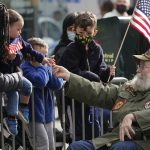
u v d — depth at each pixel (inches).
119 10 775.7
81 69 547.2
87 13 544.7
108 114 574.9
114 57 631.2
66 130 561.3
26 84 488.1
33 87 522.9
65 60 541.3
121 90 490.6
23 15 1289.4
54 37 1574.8
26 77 517.3
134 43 623.8
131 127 456.4
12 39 497.4
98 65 557.0
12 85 479.8
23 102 509.7
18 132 533.6
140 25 538.9
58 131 563.5
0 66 492.4
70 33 578.2
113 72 552.7
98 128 566.3
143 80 477.7
